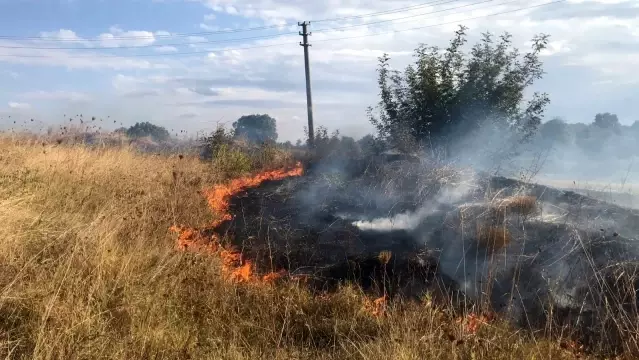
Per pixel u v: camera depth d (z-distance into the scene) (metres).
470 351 4.25
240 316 5.12
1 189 7.17
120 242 6.18
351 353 4.34
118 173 10.50
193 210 9.16
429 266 6.41
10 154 10.33
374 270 6.36
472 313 5.14
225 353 4.29
